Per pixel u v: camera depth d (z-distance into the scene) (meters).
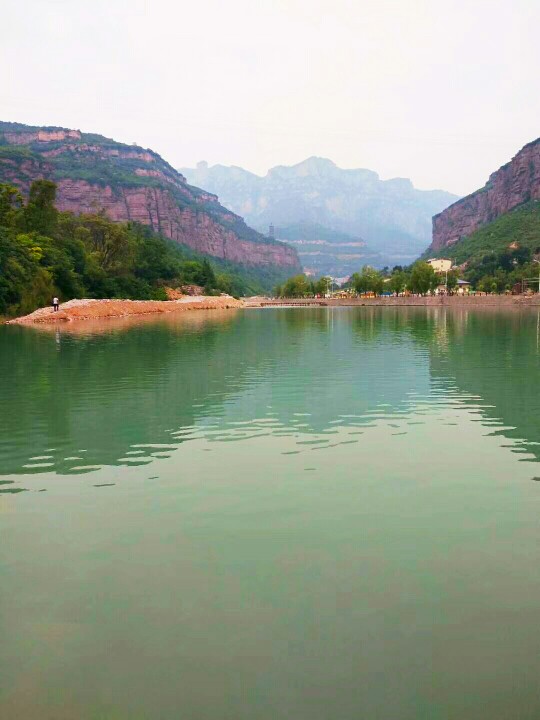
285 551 8.99
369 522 10.09
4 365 29.97
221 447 14.67
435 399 20.77
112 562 8.66
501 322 70.44
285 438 15.51
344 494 11.41
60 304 83.12
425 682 6.09
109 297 110.50
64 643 6.75
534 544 9.23
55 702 5.86
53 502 11.04
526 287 169.88
